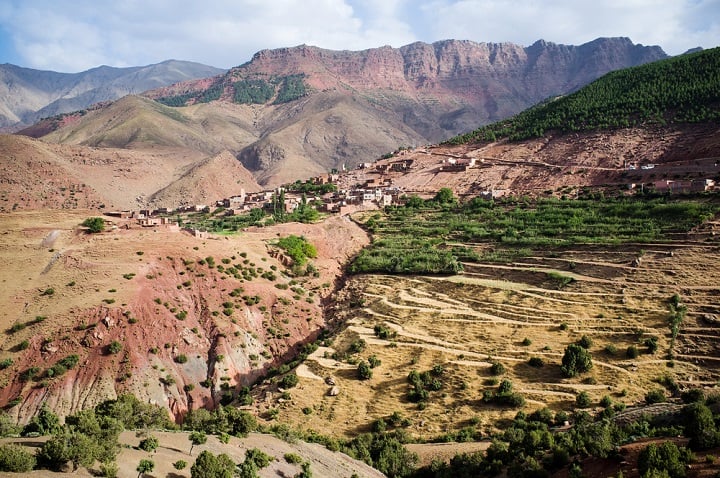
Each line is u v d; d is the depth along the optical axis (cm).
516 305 12875
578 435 7562
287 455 7338
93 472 5441
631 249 14038
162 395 11675
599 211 17350
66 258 14175
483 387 10425
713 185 16888
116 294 12925
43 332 11875
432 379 10819
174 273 14375
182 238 15838
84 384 11225
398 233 19350
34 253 14575
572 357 10331
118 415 7381
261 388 11744
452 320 12606
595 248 14650
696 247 13238
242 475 6094
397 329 12762
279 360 13500
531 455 7588
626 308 11819
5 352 11544
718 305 11200
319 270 17150
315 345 13262
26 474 5025
